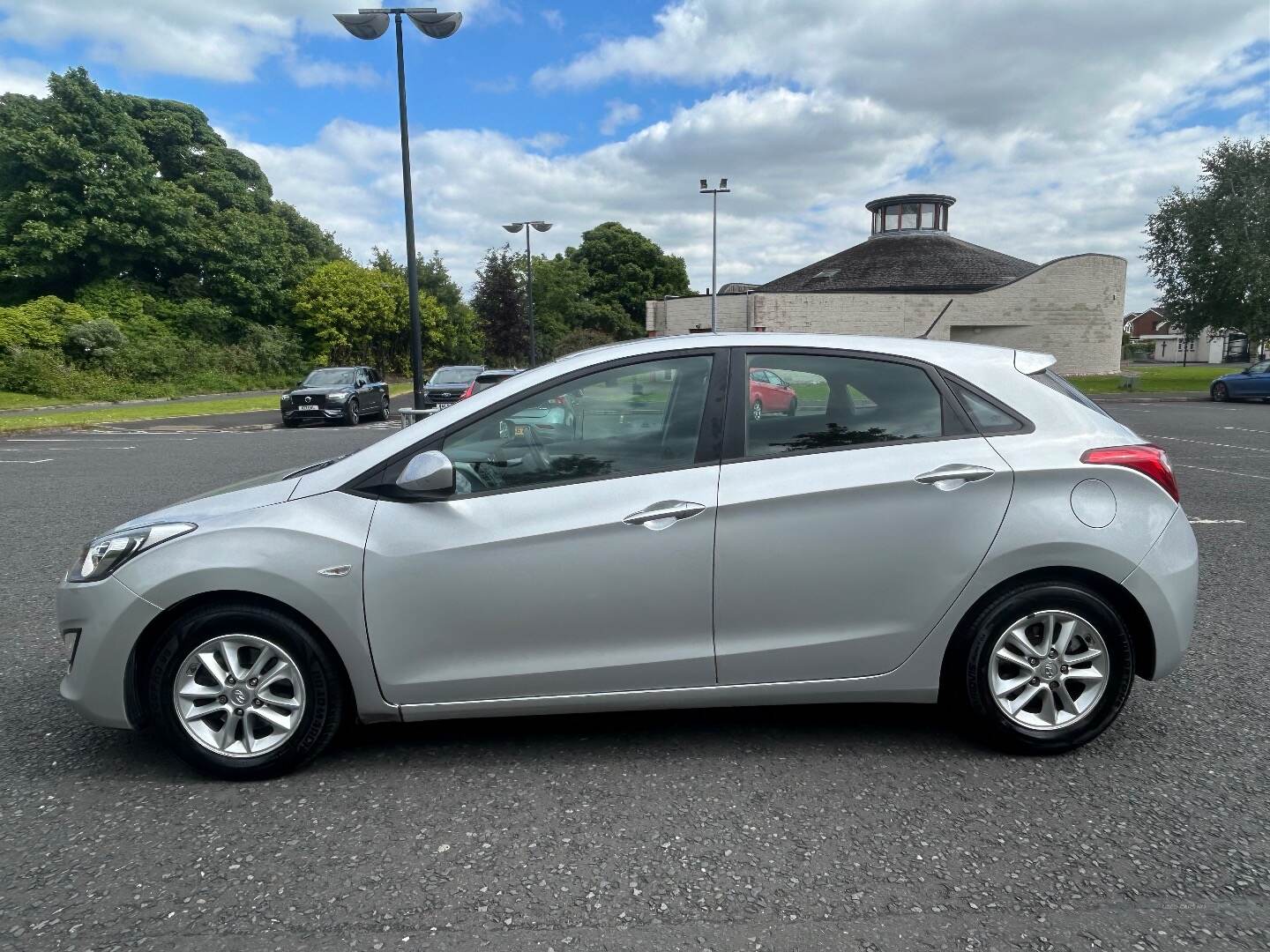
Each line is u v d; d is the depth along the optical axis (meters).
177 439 17.30
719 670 3.16
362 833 2.74
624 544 3.06
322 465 3.49
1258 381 26.67
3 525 7.84
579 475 3.15
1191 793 2.96
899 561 3.13
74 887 2.45
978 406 3.28
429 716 3.14
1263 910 2.31
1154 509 3.21
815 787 3.03
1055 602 3.15
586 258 76.62
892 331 42.72
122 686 3.05
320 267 54.97
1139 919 2.28
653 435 3.20
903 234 56.81
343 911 2.33
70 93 42.31
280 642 3.05
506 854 2.61
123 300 43.31
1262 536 7.08
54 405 30.25
